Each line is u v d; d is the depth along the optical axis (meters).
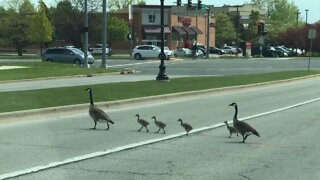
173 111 18.16
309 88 30.41
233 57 83.31
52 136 12.29
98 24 84.94
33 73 34.78
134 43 99.75
